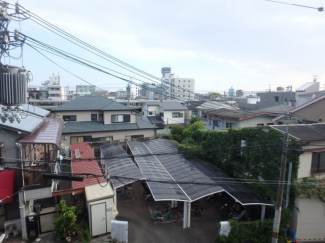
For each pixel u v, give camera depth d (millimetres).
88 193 13094
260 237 11953
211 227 13539
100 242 12203
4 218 12883
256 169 15094
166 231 13078
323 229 12891
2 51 6871
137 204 16219
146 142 25766
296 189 12445
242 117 24562
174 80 86250
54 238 12391
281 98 42781
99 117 29125
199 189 13453
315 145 12203
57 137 13227
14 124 12078
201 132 20938
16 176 12039
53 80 88688
